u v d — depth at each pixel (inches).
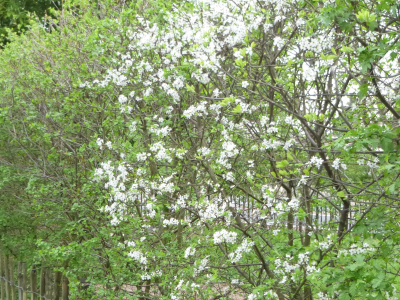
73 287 214.1
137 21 225.5
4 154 291.6
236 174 218.8
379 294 122.5
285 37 200.2
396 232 163.5
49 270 266.7
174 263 195.2
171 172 231.3
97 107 237.1
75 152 264.5
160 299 201.2
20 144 278.8
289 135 195.0
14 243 291.0
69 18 292.2
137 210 222.7
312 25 161.2
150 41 205.6
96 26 244.8
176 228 250.8
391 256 171.0
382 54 123.1
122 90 231.0
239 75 198.4
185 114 188.1
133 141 266.1
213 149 206.4
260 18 173.0
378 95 144.6
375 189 162.9
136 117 221.9
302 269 167.2
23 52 289.1
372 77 135.0
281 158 194.7
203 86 208.5
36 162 279.3
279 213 168.1
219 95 210.1
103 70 256.2
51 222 271.6
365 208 166.1
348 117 181.8
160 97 213.0
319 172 185.8
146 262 185.2
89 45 220.5
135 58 220.1
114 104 235.6
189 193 231.1
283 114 216.5
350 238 152.6
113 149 217.5
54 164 270.1
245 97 186.5
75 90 247.0
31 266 282.7
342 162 153.9
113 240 222.1
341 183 157.8
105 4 262.7
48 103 269.7
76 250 212.2
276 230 174.6
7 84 283.6
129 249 202.2
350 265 125.4
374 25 126.1
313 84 197.9
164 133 194.7
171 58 205.5
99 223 249.6
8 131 283.7
